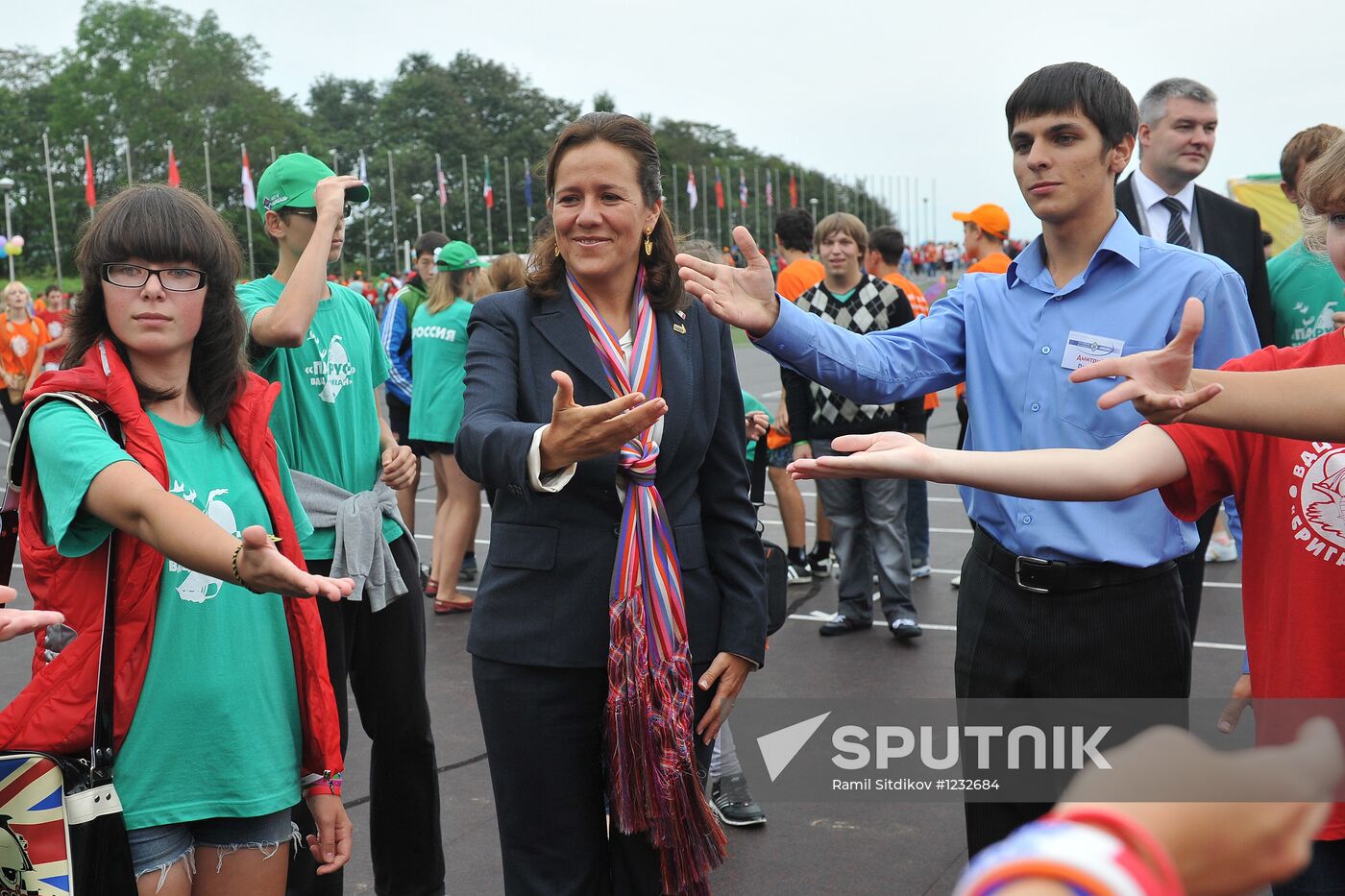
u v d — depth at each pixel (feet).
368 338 11.57
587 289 8.35
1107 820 1.96
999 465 6.17
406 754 10.75
